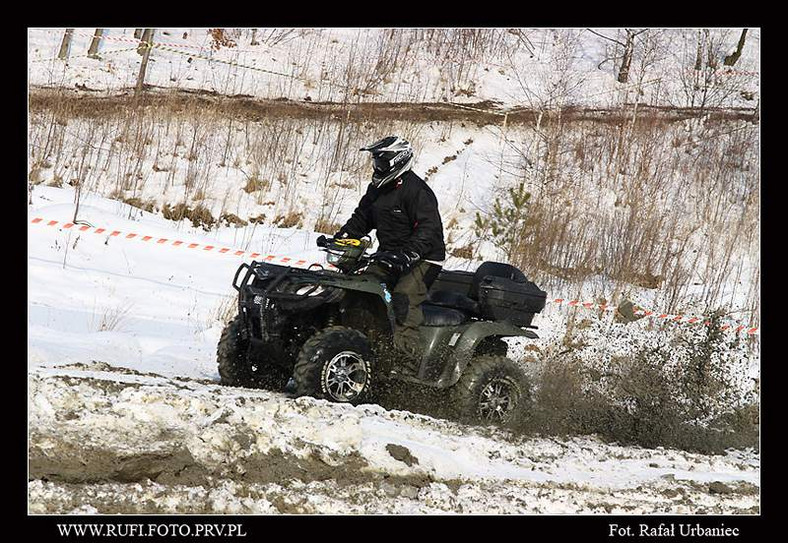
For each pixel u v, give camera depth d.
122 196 25.28
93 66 35.66
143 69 31.50
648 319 21.81
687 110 38.88
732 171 33.16
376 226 12.70
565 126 35.41
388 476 9.25
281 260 22.78
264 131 30.81
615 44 43.09
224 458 8.73
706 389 15.81
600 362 15.62
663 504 9.76
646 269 24.81
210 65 37.84
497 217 25.91
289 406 10.21
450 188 30.62
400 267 11.95
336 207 27.56
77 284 18.59
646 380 14.78
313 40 41.22
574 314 20.88
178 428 9.00
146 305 18.39
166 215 24.92
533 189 30.12
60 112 28.75
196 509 7.95
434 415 12.74
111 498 7.89
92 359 13.27
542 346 19.34
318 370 11.22
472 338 12.58
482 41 42.81
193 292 19.69
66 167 26.00
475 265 24.94
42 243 20.53
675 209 29.97
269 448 9.03
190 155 28.36
